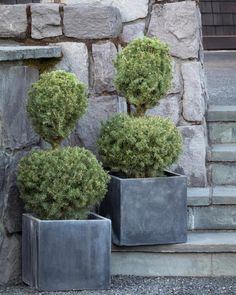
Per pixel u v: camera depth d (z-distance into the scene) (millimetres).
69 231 5398
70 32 6000
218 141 6656
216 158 6359
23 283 5609
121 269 5805
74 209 5461
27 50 5621
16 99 5602
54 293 5406
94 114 6051
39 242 5387
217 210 6051
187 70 6297
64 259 5410
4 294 5406
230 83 8820
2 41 6102
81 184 5414
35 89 5500
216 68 10227
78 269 5430
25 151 5727
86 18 5980
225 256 5793
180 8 6262
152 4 6277
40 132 5566
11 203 5605
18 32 6059
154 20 6281
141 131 5648
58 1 6422
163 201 5730
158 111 6324
